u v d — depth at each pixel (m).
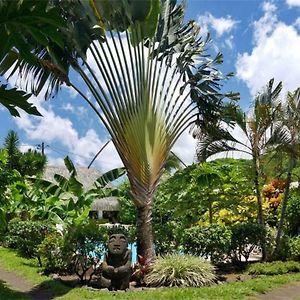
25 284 11.59
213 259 13.45
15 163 29.73
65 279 12.08
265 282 10.96
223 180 15.32
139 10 11.32
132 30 12.02
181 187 16.02
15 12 5.27
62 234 13.30
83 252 11.70
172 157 16.88
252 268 12.86
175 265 11.07
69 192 15.54
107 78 12.15
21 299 9.49
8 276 12.77
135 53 12.10
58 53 11.80
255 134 14.18
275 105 14.07
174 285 10.82
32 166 29.94
